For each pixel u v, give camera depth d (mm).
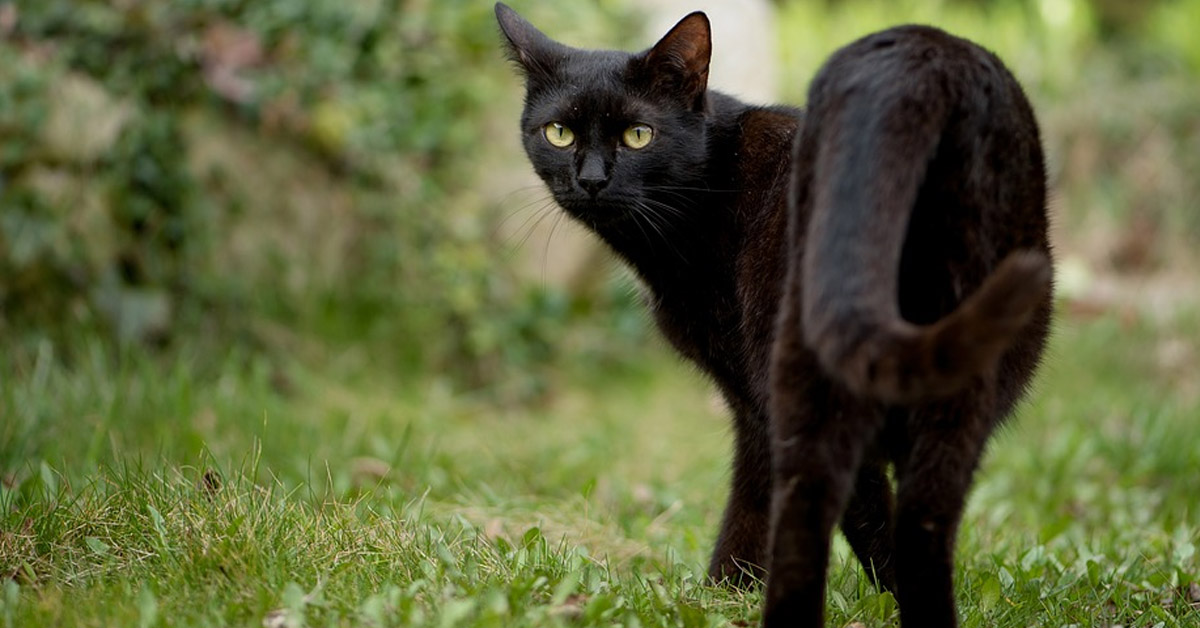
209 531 3846
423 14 7828
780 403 3258
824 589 3240
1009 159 3283
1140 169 11195
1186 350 8898
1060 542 5332
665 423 7719
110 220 7020
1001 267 2832
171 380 6254
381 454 5922
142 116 7125
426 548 3949
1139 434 7105
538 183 8156
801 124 3381
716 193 4176
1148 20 13766
